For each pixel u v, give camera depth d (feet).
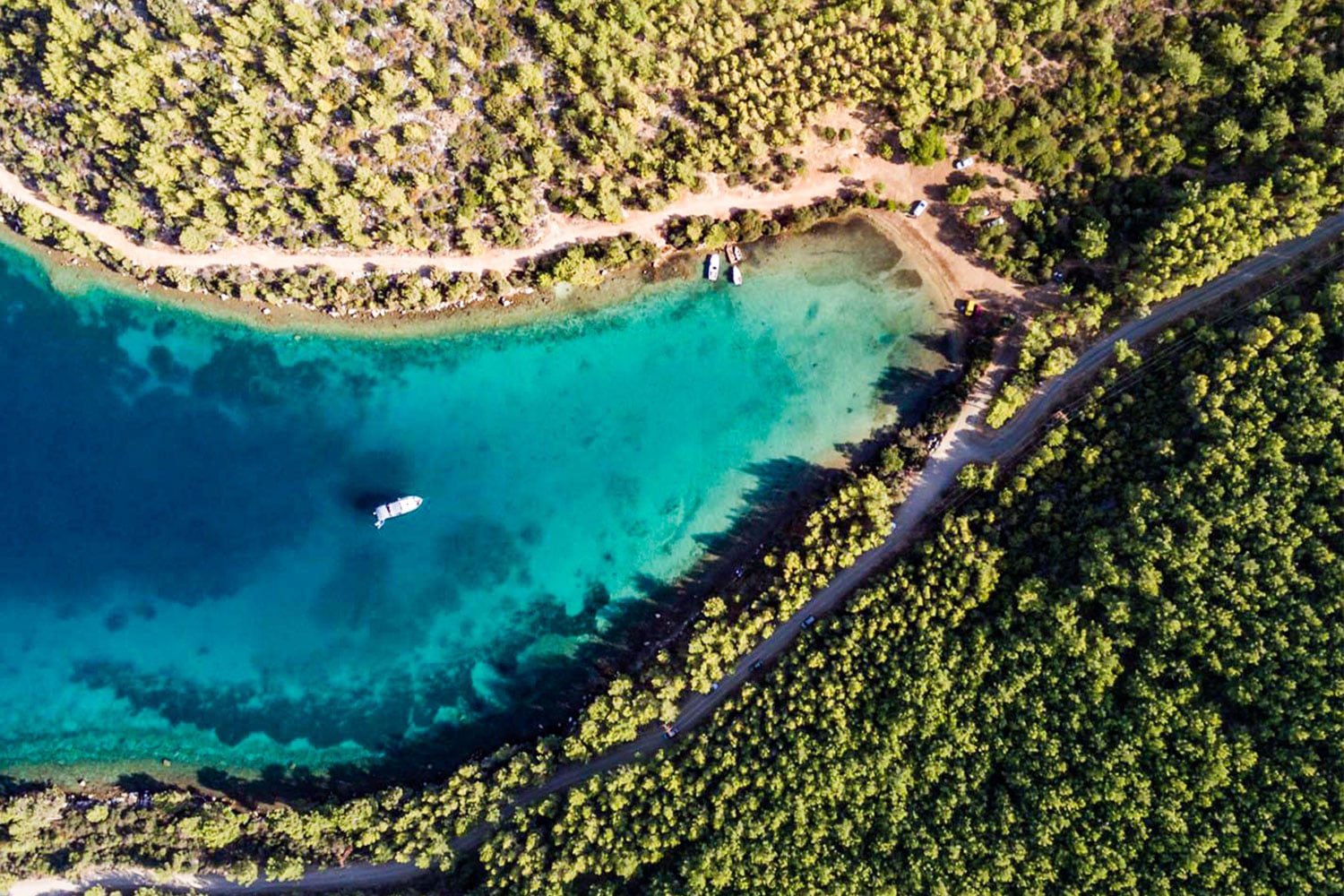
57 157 249.34
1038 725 220.23
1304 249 234.17
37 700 259.80
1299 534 211.82
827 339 257.96
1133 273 236.63
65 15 230.48
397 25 240.32
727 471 258.78
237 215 246.88
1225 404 222.89
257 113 239.09
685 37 239.50
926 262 254.88
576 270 253.24
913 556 239.91
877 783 224.53
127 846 245.86
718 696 246.88
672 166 246.68
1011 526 237.25
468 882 241.96
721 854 225.97
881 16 239.30
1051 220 245.65
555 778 248.73
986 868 215.51
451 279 255.70
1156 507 221.66
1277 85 232.12
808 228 257.14
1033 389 244.63
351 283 256.73
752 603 245.04
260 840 248.11
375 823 244.01
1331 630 205.57
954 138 248.11
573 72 241.14
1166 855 209.26
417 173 245.04
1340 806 200.23
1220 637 213.05
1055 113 240.12
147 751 258.57
